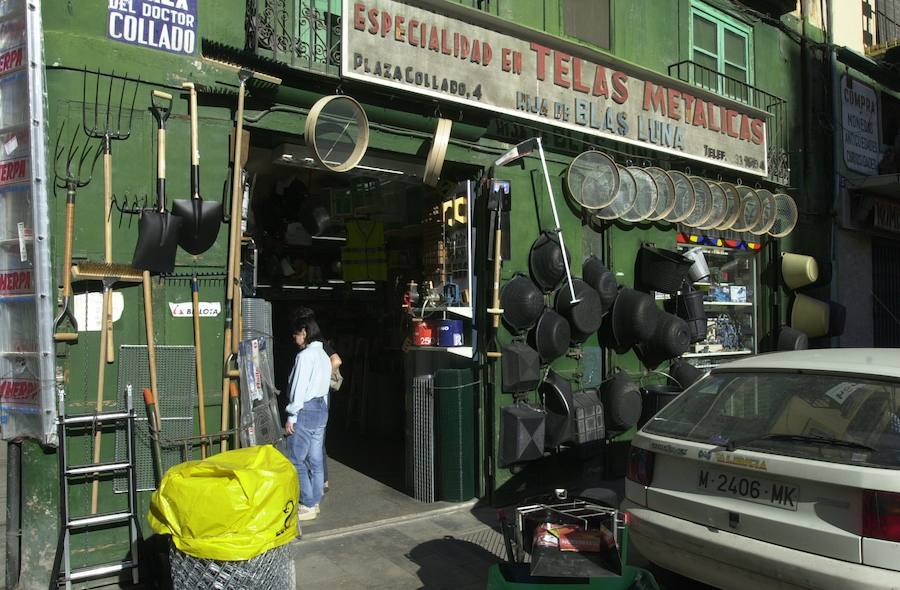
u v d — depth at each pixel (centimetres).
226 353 461
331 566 459
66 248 404
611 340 696
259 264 748
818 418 339
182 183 451
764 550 309
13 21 402
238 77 462
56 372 400
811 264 877
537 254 627
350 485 653
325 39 541
